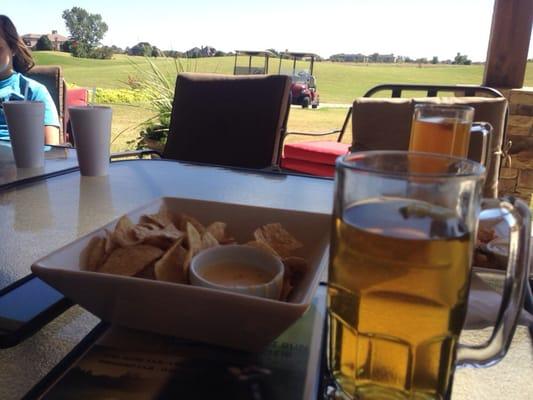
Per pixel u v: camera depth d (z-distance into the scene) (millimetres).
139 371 401
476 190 324
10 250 672
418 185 322
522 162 2900
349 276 341
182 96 1809
